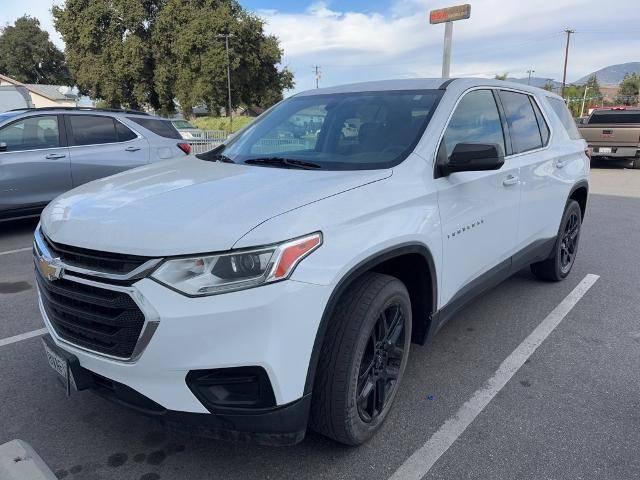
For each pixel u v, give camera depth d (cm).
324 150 322
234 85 4619
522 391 326
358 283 252
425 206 283
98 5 4206
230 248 205
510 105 412
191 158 362
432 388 329
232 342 205
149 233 215
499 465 258
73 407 305
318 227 223
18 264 593
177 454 265
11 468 183
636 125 1587
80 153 748
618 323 431
